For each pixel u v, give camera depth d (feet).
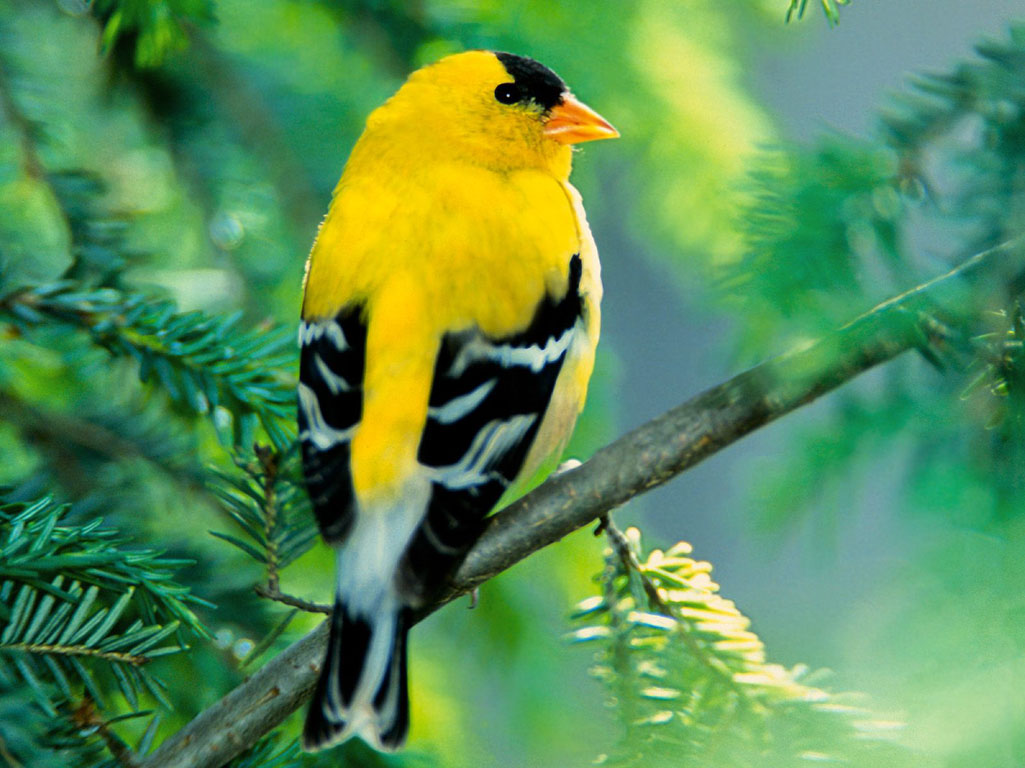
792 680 7.86
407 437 7.91
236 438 7.92
